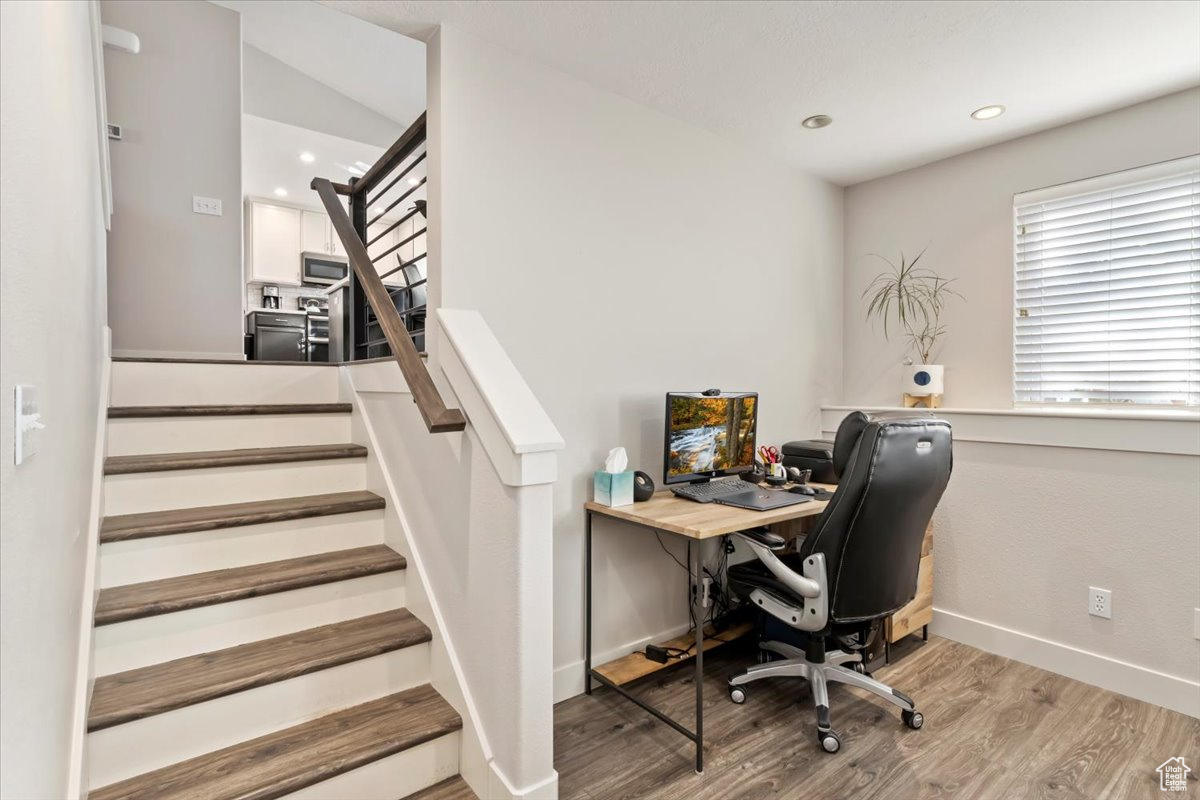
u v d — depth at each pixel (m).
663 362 2.57
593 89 2.30
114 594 1.59
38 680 0.87
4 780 0.70
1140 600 2.23
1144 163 2.38
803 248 3.20
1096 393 2.54
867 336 3.34
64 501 1.11
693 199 2.66
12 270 0.73
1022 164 2.74
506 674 1.48
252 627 1.69
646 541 2.55
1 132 0.69
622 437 2.43
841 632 2.03
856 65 2.14
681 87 2.31
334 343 3.76
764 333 3.00
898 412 2.96
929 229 3.07
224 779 1.36
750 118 2.57
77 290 1.30
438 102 1.92
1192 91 2.27
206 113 3.54
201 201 3.53
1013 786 1.74
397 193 6.65
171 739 1.40
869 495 1.82
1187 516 2.13
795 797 1.70
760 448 2.86
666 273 2.57
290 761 1.42
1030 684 2.35
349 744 1.49
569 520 2.27
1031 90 2.30
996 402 2.83
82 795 1.19
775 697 2.27
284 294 6.75
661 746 1.95
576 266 2.26
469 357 1.65
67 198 1.14
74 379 1.26
